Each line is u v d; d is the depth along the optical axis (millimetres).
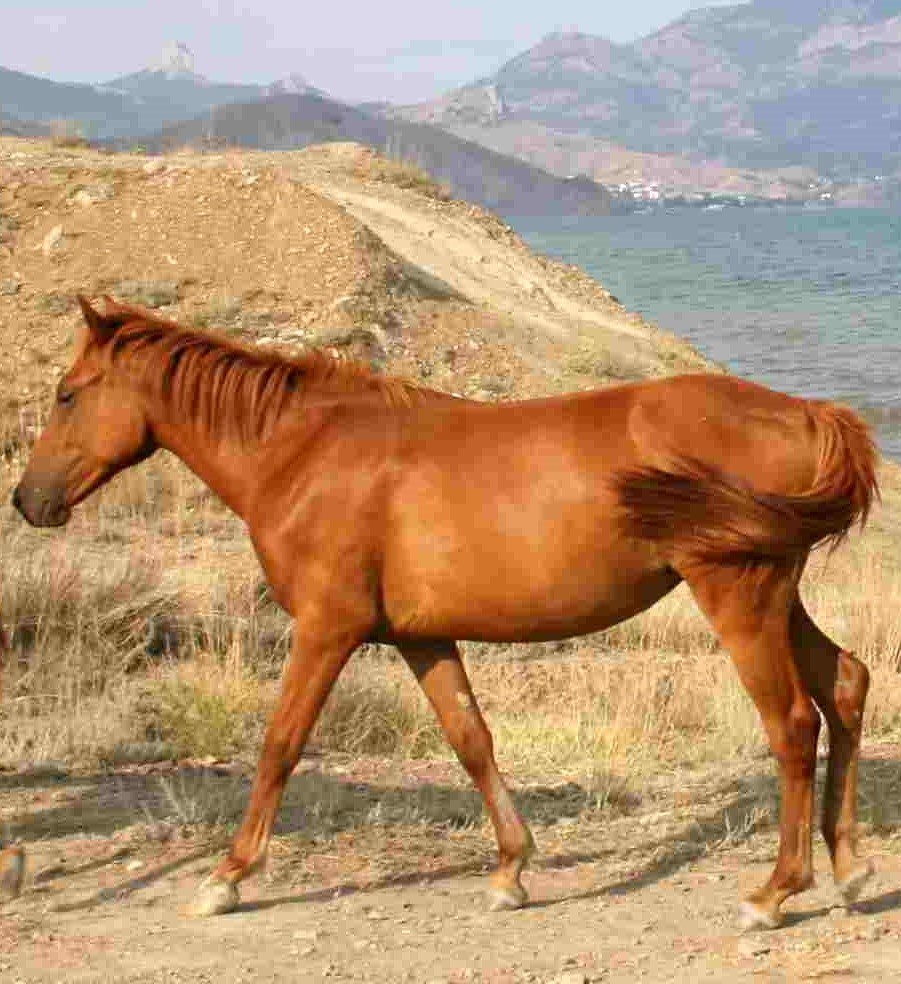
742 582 5949
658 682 11172
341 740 9984
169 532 15570
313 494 6383
